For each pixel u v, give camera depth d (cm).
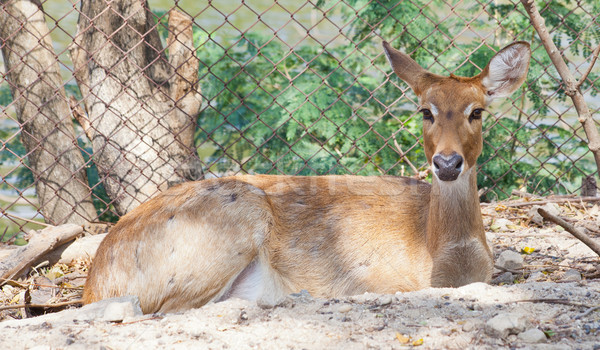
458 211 613
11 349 473
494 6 1150
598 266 638
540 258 714
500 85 615
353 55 1281
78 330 503
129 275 600
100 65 855
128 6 933
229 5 2592
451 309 511
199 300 598
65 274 754
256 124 1192
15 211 1346
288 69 1280
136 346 468
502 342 446
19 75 939
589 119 682
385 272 636
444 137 588
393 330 475
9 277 725
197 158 922
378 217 659
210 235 604
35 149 873
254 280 617
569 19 1096
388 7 1183
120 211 954
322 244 649
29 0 930
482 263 629
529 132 1114
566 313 493
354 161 1136
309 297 556
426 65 1167
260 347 459
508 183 1118
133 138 934
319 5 1234
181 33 931
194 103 959
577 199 886
